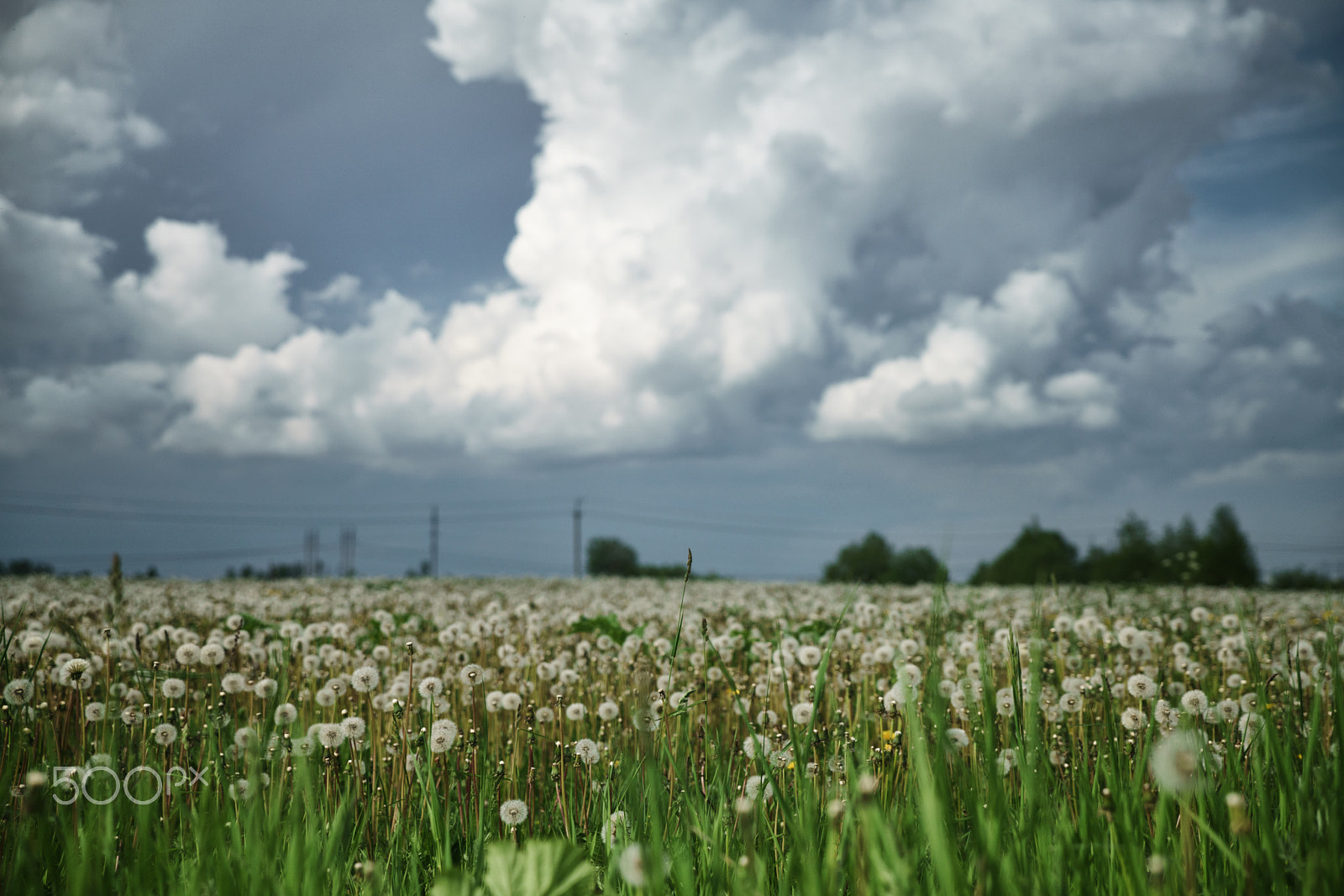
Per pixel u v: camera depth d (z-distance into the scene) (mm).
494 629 6336
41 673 4262
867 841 1633
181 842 2488
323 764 3342
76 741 3900
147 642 5328
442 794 3361
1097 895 1971
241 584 17156
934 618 2107
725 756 3809
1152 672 4957
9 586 13258
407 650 3807
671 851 2352
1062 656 5516
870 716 3941
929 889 1941
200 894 2045
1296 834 2078
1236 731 3141
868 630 7656
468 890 1996
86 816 2502
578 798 3617
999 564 58312
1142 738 3145
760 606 12688
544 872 2006
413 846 2592
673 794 3070
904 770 2984
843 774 2914
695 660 5684
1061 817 1993
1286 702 3184
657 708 3496
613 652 6668
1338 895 1667
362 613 10570
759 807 2488
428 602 12820
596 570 88500
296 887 1936
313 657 5406
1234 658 5211
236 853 2234
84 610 7402
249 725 3922
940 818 1610
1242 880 1981
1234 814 1728
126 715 3547
